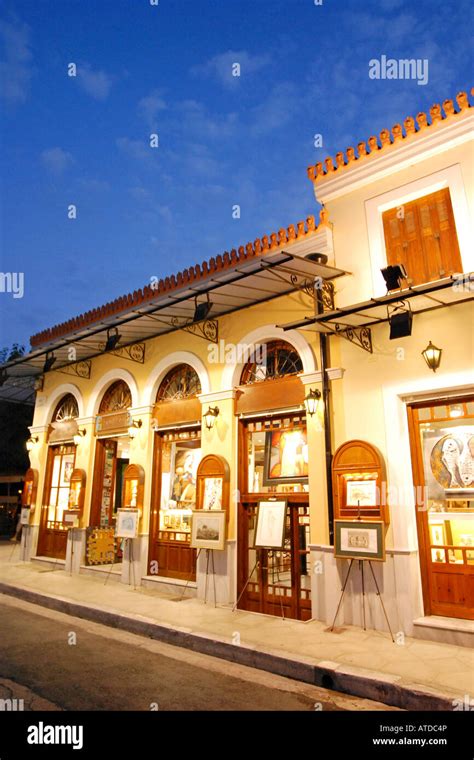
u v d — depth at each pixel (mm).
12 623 7559
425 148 7340
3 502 19969
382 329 7355
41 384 14094
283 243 8469
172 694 4852
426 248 7301
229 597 8188
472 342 6500
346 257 7977
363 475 6973
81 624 7617
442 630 6078
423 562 6668
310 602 7598
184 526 9609
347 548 6762
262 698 4840
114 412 11438
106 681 5148
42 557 12594
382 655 5594
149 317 9375
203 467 8930
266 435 8734
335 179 8250
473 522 6422
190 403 9828
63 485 12859
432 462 6863
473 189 6863
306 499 7859
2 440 20500
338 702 4781
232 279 7613
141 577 9773
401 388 7012
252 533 8641
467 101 7090
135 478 10250
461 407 6738
